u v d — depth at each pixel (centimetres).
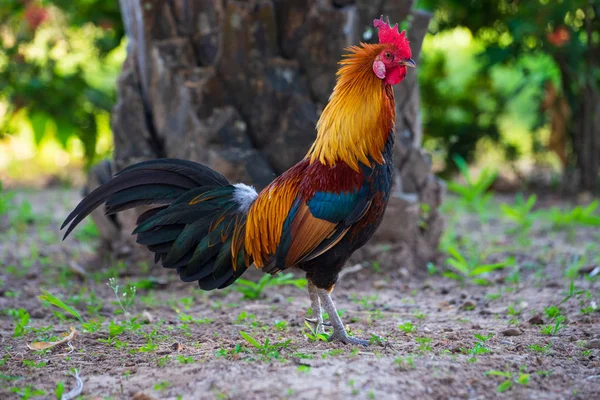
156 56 841
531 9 1283
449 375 447
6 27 1512
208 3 842
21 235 1098
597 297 696
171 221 556
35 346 550
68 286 812
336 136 525
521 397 425
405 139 890
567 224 1153
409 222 868
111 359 519
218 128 812
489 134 1562
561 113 1431
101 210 903
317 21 812
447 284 817
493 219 1243
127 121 866
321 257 532
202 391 429
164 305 731
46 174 1667
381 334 587
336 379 436
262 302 738
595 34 1482
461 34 1964
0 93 1484
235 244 559
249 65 819
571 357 507
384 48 527
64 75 1515
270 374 449
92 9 1421
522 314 665
